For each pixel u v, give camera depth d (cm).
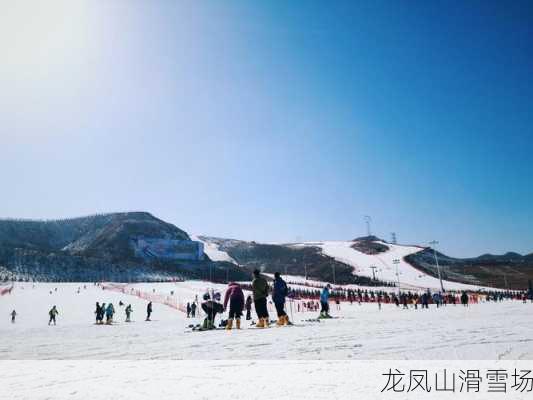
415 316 1392
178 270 14988
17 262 12756
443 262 18950
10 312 4138
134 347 696
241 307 1072
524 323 893
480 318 1138
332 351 518
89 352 666
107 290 7081
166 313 4297
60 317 3812
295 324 1106
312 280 14150
